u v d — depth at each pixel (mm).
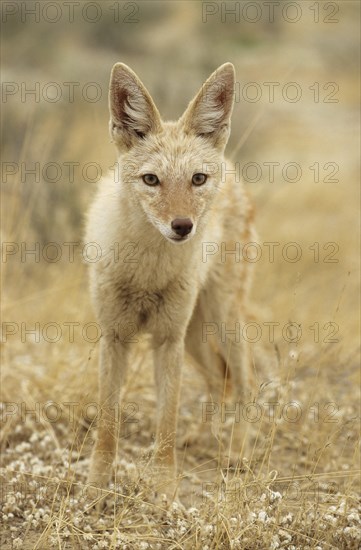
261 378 11375
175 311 8641
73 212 15562
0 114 20328
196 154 8211
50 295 11984
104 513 7750
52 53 36094
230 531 6965
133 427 9969
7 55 34844
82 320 11375
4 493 7938
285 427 9891
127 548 7027
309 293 15273
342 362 11734
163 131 8328
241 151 26188
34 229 14922
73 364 10430
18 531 7352
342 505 7699
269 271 15500
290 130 32062
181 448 9891
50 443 9195
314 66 44938
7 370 10227
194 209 7953
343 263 17281
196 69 37781
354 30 52938
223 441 9820
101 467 8195
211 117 8469
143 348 10828
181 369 8742
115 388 8656
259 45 47938
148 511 7684
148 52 42125
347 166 25859
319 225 19391
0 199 15141
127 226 8281
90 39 39906
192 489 8469
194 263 8586
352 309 14312
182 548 6801
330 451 8945
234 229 10281
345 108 37188
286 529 7227
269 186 21359
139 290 8484
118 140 8375
